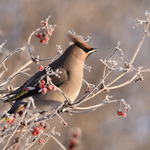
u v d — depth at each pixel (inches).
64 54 289.0
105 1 684.1
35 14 598.5
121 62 662.5
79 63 284.7
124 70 247.6
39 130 245.9
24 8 593.9
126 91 626.2
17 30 574.6
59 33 613.0
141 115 614.9
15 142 229.3
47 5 621.0
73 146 284.5
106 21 679.1
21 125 231.8
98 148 571.2
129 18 698.8
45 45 578.9
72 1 652.7
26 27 581.6
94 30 671.8
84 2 662.5
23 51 425.4
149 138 594.6
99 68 617.0
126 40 682.2
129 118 607.2
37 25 588.1
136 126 604.7
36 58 272.8
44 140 246.7
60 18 632.4
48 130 528.4
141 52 676.1
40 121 251.1
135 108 617.3
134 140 589.3
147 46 676.1
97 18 673.0
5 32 564.7
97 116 587.2
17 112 271.1
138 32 690.8
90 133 573.6
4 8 583.5
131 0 700.7
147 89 629.6
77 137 286.4
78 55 285.0
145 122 610.5
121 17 690.8
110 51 666.8
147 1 708.7
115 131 589.6
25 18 588.1
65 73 280.8
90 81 605.9
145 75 641.0
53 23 625.0
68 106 248.8
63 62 285.3
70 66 283.0
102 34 674.8
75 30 649.0
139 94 627.8
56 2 631.2
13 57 437.1
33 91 273.0
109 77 619.5
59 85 277.9
